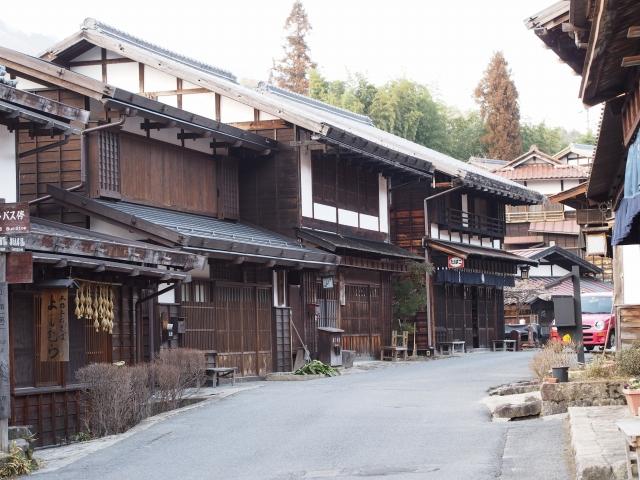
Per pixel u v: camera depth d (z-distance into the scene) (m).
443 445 13.40
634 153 12.83
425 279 38.28
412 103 72.31
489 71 83.81
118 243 18.09
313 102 41.81
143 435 15.37
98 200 22.97
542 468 11.24
